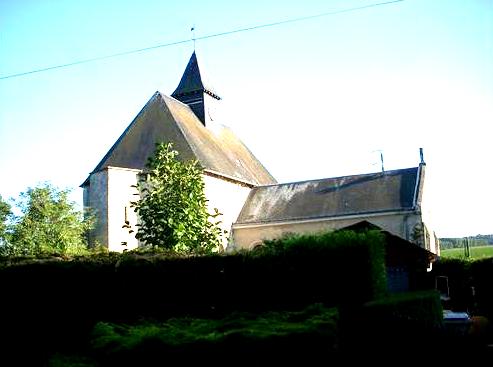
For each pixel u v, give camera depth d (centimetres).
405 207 2956
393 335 863
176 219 1373
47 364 840
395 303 1077
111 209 2717
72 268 1087
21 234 2573
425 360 862
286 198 3450
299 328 744
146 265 1113
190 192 1448
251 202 3544
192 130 3353
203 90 3738
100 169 2791
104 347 812
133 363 761
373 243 1107
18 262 1100
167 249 1277
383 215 2998
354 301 1038
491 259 2105
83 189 3072
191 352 741
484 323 1534
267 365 715
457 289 2858
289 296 1066
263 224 3278
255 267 1095
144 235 1446
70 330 1028
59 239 2581
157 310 1088
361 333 841
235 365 721
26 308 1054
